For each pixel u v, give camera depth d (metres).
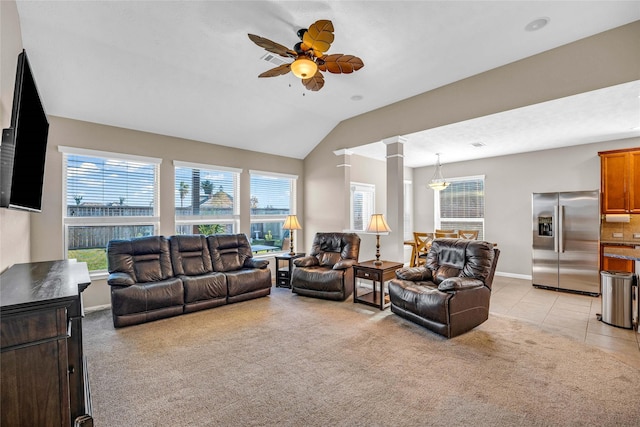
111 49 3.18
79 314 1.55
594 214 4.55
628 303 3.22
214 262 4.46
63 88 3.47
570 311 3.82
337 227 5.66
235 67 3.60
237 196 5.49
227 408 1.92
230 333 3.12
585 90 3.01
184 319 3.53
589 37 2.98
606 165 4.77
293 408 1.92
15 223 2.48
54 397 1.18
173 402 1.98
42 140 2.35
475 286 3.18
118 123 4.15
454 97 3.95
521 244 5.85
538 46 3.14
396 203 4.66
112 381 2.22
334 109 4.92
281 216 6.16
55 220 3.72
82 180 3.96
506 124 4.02
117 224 4.21
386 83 3.97
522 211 5.85
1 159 1.55
